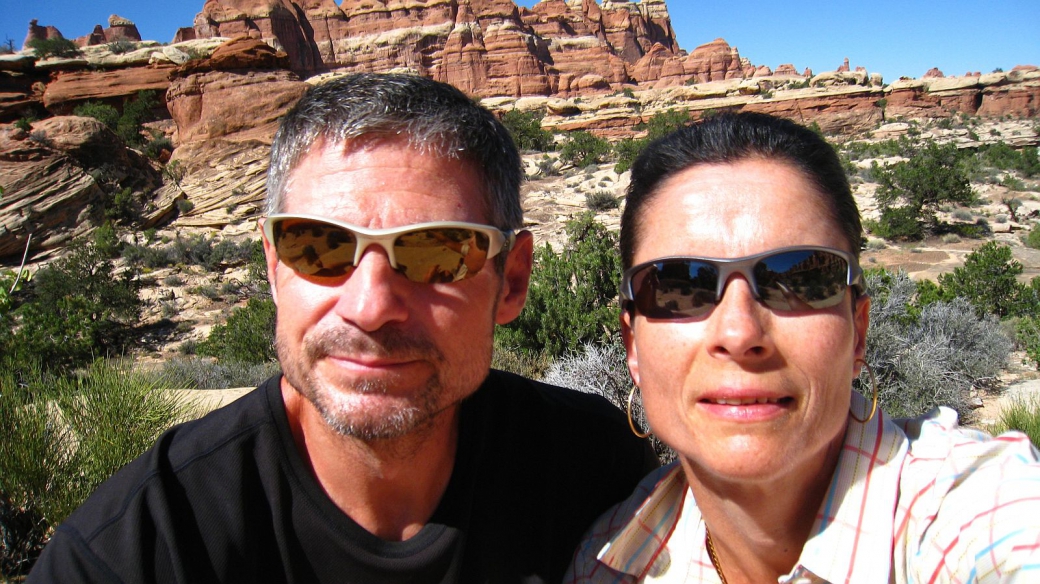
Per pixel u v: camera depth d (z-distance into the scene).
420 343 0.43
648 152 0.44
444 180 0.44
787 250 0.38
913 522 0.39
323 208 0.44
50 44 20.75
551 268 2.59
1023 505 0.34
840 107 26.41
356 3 34.69
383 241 0.42
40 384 1.19
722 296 0.39
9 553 0.94
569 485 0.55
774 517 0.43
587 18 41.81
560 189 12.60
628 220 0.45
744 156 0.40
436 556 0.47
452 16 34.53
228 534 0.44
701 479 0.44
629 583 0.50
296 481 0.46
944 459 0.39
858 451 0.42
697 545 0.48
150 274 10.53
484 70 32.97
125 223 13.04
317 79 18.97
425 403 0.45
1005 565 0.33
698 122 0.43
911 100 27.53
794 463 0.39
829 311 0.39
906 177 9.80
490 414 0.53
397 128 0.43
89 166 13.39
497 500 0.51
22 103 19.47
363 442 0.45
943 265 7.69
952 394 2.03
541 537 0.52
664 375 0.41
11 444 0.97
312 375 0.45
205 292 9.54
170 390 1.31
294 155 0.45
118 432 1.06
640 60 38.25
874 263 8.05
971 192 9.84
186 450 0.46
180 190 14.64
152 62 20.41
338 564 0.46
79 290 8.28
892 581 0.39
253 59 18.34
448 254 0.44
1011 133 23.97
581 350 2.34
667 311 0.41
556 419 0.57
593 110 27.06
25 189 12.04
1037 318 3.49
